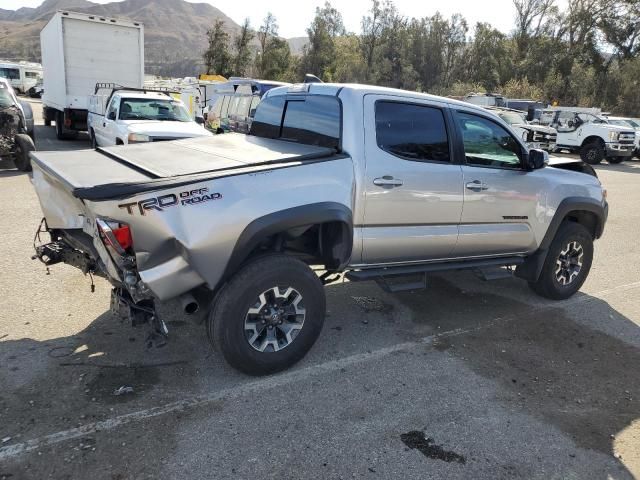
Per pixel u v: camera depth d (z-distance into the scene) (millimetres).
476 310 5297
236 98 16672
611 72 50125
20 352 3842
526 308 5422
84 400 3322
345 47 59031
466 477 2863
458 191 4492
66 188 3281
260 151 4043
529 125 20156
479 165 4691
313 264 4184
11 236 6488
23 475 2664
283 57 57062
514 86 44688
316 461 2910
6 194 8742
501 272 5141
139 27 16797
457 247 4691
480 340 4602
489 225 4809
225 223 3287
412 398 3604
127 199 3053
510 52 53125
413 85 57094
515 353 4395
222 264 3348
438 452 3057
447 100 4543
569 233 5457
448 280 6176
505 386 3848
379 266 4371
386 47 58000
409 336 4605
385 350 4305
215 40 53688
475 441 3178
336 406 3449
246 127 14750
